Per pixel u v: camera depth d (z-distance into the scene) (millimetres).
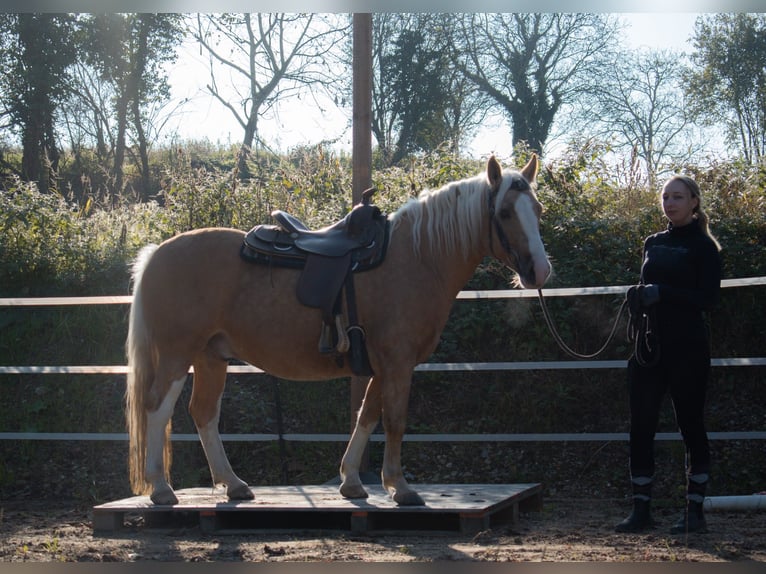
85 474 7355
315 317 5023
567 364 6414
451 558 4156
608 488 6734
